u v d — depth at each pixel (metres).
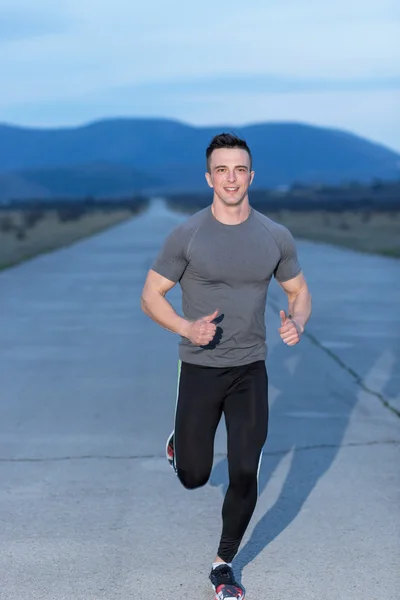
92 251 37.16
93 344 12.99
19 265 28.84
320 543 5.43
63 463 7.11
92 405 9.11
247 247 4.90
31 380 10.41
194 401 5.00
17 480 6.69
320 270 25.14
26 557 5.25
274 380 10.27
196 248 4.88
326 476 6.73
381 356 11.73
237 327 4.96
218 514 5.95
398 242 39.69
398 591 4.76
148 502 6.19
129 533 5.62
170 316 4.96
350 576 4.96
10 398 9.47
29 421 8.45
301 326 5.08
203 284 4.95
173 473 6.84
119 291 20.38
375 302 17.62
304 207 123.12
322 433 7.95
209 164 4.90
